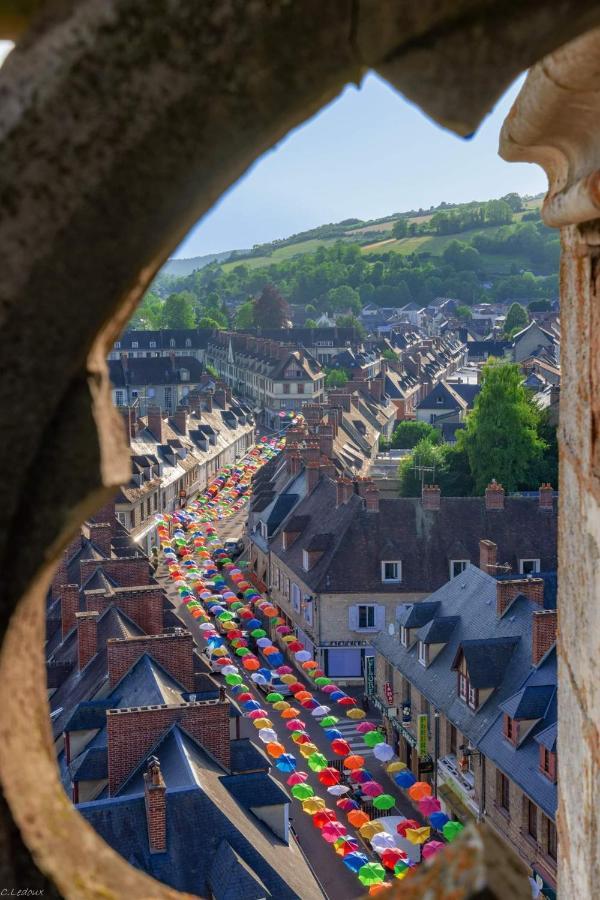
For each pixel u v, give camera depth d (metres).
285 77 1.68
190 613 63.19
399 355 166.12
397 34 1.68
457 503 53.84
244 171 1.78
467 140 1.79
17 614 1.80
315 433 77.88
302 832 37.41
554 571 51.31
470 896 1.73
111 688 31.14
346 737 45.88
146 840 22.56
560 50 2.89
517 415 65.12
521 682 33.00
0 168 1.66
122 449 1.87
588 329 3.57
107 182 1.67
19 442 1.75
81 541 46.28
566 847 4.09
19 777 1.83
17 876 1.81
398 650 41.81
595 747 3.62
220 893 21.30
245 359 149.00
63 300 1.71
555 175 3.75
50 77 1.63
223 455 103.81
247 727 47.03
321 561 53.38
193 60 1.64
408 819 36.56
